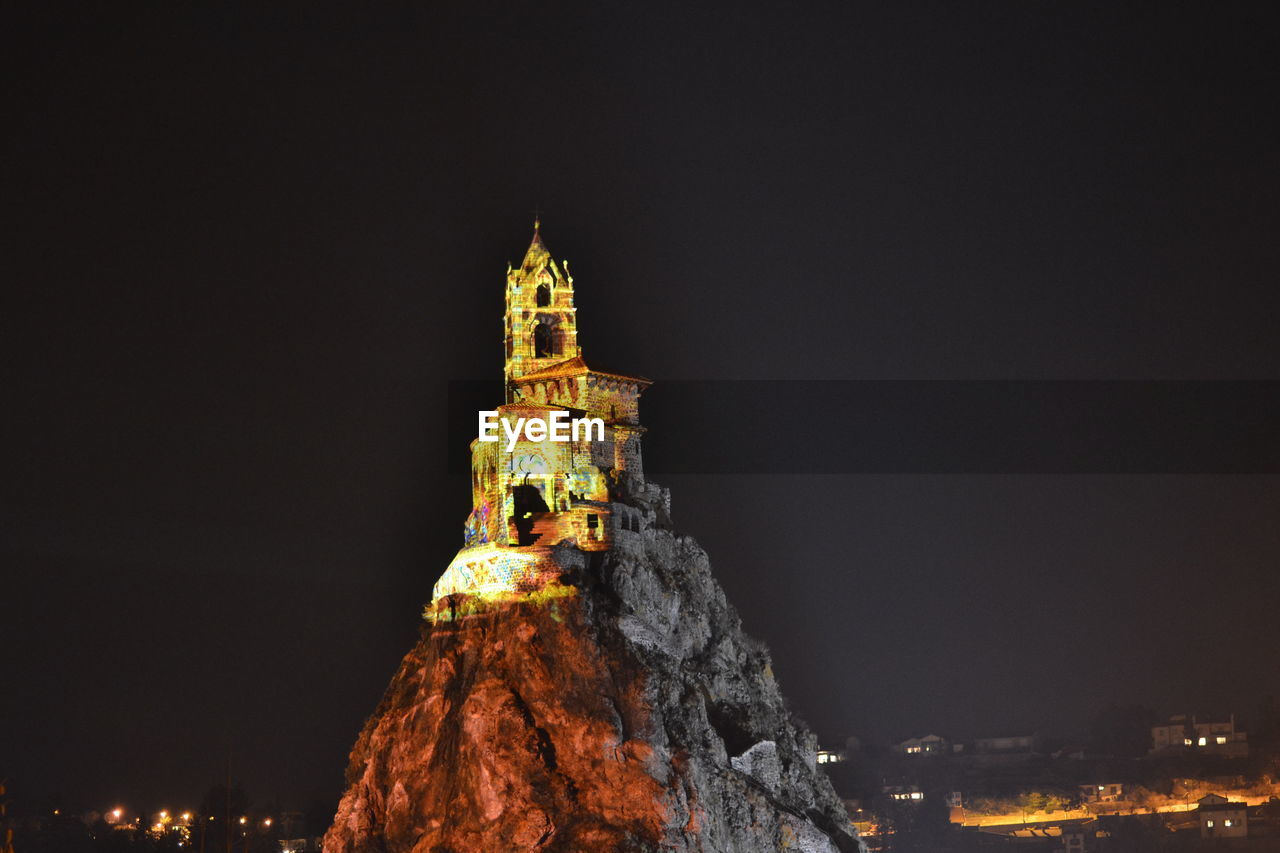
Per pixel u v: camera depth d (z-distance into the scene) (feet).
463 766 405.80
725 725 448.24
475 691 410.31
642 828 390.21
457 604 435.12
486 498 454.81
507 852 389.19
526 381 483.10
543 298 510.58
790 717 491.72
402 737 429.79
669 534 477.77
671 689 419.95
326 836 442.50
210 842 644.69
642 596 441.68
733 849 407.64
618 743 399.85
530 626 417.69
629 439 485.56
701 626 465.88
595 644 412.77
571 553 432.25
